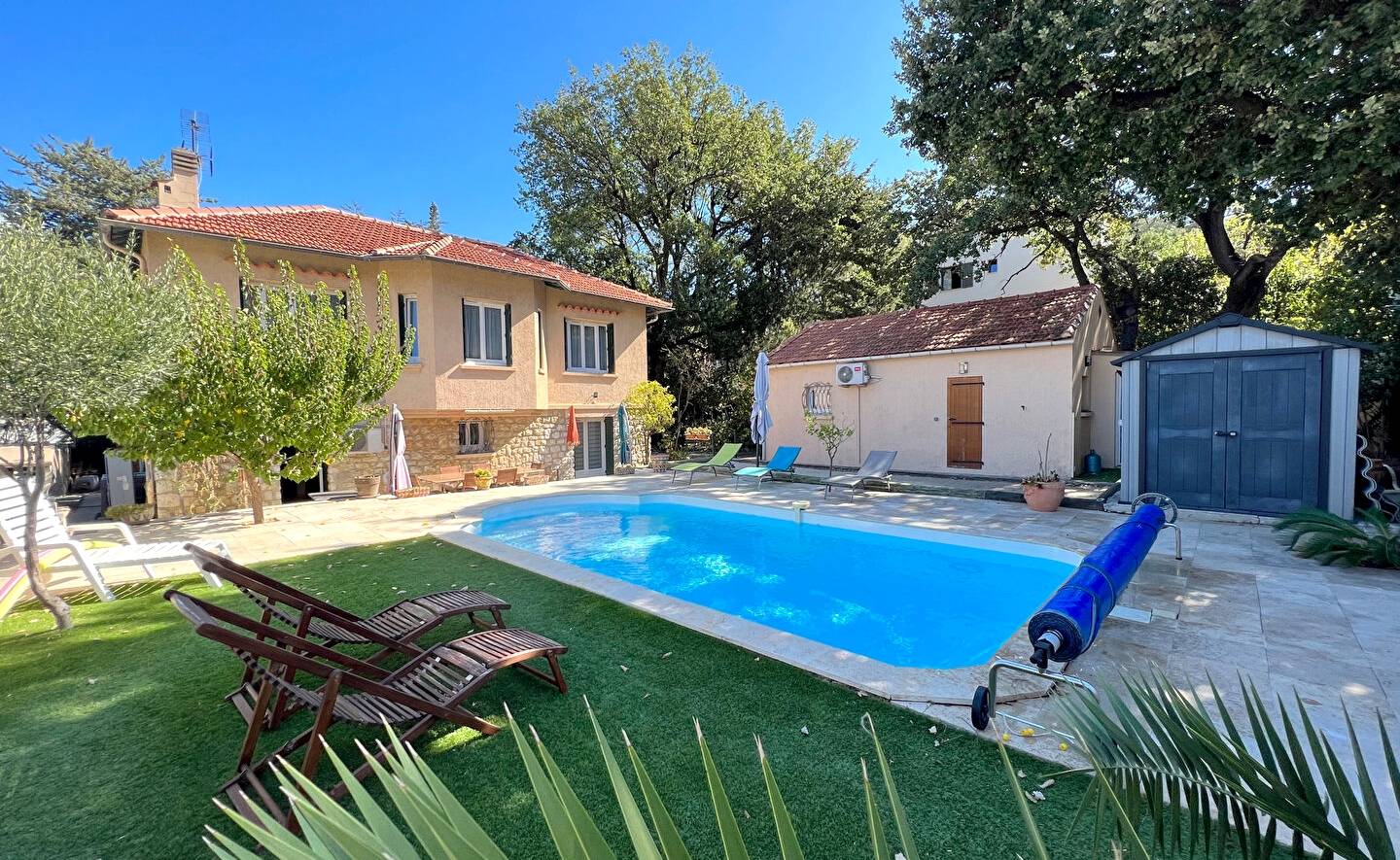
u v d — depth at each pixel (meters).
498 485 15.12
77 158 26.47
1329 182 7.30
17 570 5.98
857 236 23.33
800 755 3.11
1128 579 3.78
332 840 1.00
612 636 4.76
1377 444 10.43
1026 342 12.58
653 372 25.81
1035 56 9.19
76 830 2.65
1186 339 8.89
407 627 4.39
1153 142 9.08
